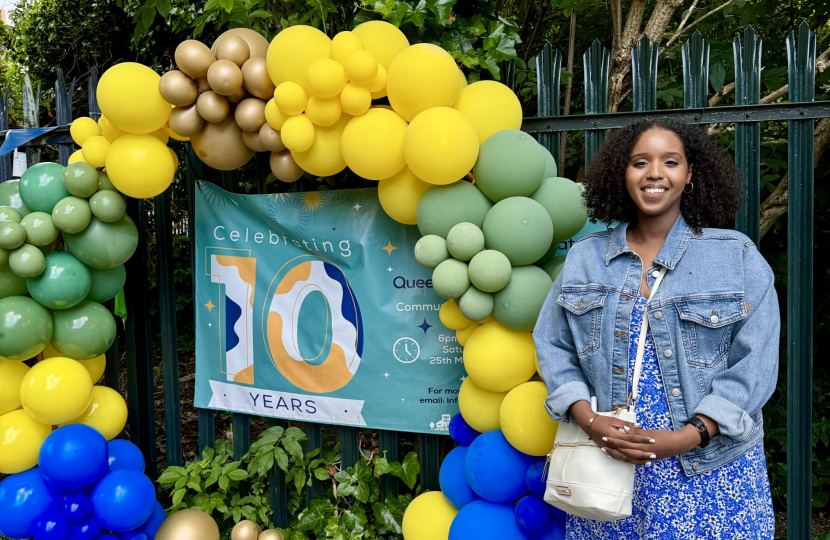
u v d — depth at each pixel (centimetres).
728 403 147
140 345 292
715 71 301
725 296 151
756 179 218
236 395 277
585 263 173
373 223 251
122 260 242
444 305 226
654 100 225
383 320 253
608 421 155
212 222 275
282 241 264
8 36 725
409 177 217
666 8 297
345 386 259
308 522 263
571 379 173
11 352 225
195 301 281
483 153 206
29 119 293
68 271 229
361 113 210
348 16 278
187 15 354
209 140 228
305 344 263
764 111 215
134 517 229
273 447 268
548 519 203
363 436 366
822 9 332
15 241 220
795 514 223
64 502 228
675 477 156
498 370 208
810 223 215
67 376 230
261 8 290
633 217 172
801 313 219
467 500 225
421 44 204
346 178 283
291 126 211
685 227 162
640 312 160
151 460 294
